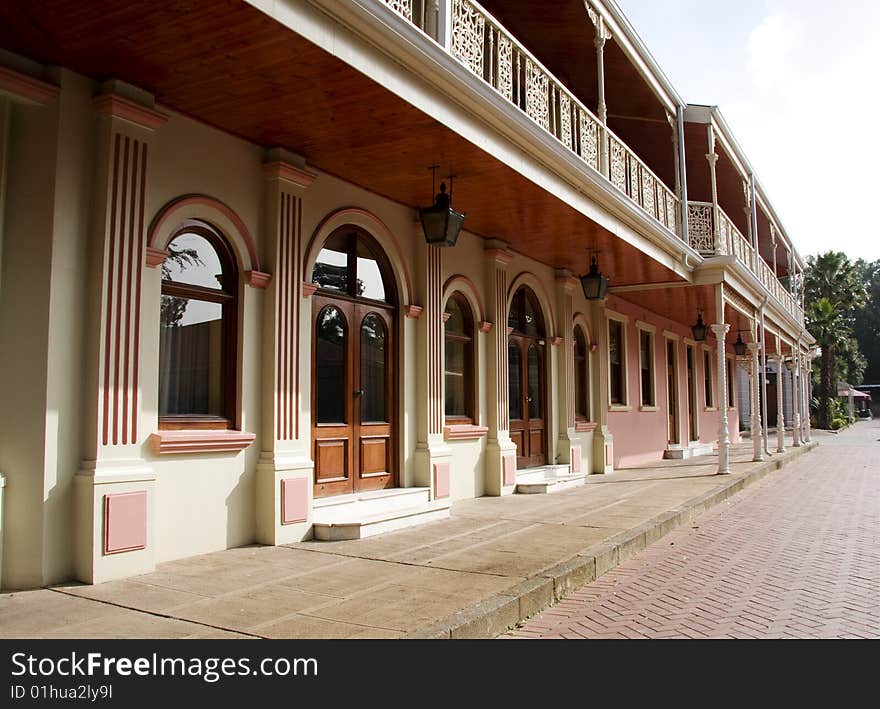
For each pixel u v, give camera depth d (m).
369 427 8.48
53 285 5.25
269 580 5.46
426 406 9.19
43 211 5.31
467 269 10.41
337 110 6.16
